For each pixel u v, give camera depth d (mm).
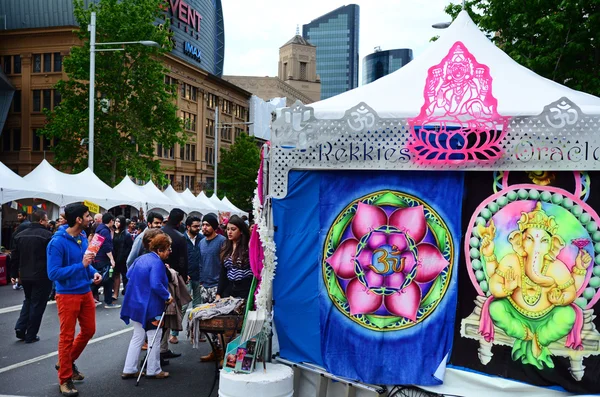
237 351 5121
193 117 61812
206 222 8492
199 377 6957
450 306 5215
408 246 5312
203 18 78438
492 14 16812
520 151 4977
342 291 5402
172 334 8984
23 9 47781
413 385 5176
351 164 5297
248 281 6965
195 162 62031
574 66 15742
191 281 9484
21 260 8500
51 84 46844
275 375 4961
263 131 78625
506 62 5871
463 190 5246
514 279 5086
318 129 5371
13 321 10156
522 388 4973
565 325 4984
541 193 5066
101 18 33875
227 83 68562
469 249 5203
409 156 5184
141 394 6211
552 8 15680
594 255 4973
